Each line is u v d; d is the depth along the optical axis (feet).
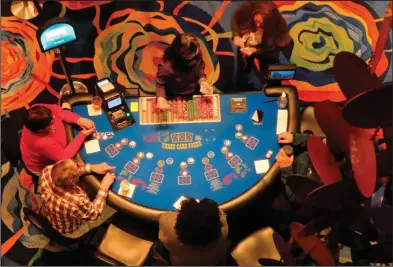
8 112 14.85
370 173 7.25
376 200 12.38
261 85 15.23
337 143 8.17
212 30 15.98
